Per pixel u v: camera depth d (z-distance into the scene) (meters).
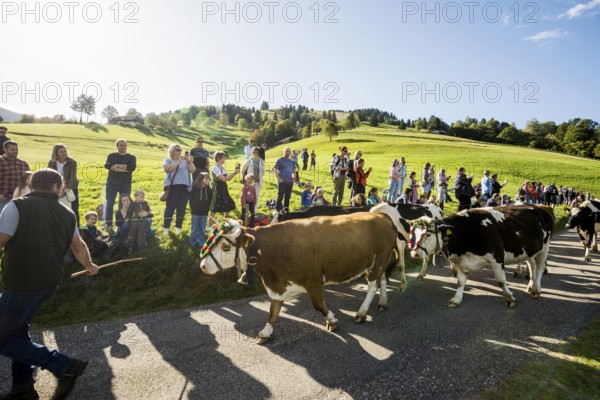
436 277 9.05
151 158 36.00
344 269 5.96
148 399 4.14
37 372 4.52
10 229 3.65
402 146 68.00
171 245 8.82
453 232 7.11
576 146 109.94
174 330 5.79
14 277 3.70
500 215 7.47
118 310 6.48
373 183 24.28
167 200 9.34
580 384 4.65
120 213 8.68
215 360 4.95
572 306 7.33
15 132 48.62
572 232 17.28
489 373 4.80
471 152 60.44
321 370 4.77
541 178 42.22
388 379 4.61
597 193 37.56
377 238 6.39
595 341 5.80
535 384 4.59
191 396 4.21
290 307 6.86
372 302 7.25
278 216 8.00
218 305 6.84
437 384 4.54
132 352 5.09
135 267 7.75
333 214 8.27
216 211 9.34
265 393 4.29
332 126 90.12
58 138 49.06
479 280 8.87
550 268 10.31
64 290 6.80
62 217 4.00
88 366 4.72
